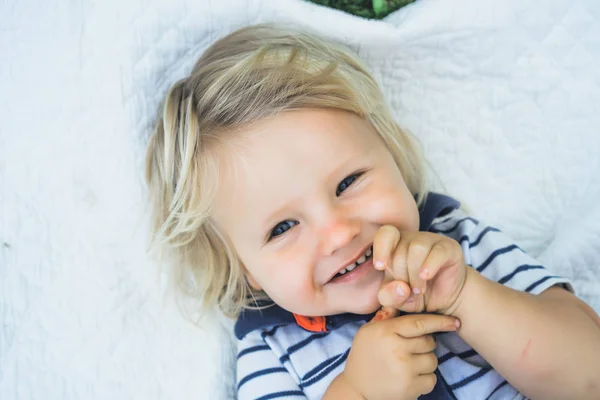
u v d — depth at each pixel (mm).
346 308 906
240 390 984
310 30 1080
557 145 1125
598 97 1100
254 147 869
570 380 825
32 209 1095
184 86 993
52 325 1084
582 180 1127
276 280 896
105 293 1094
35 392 1065
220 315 1104
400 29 1095
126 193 1095
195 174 921
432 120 1155
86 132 1086
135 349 1087
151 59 1073
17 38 1069
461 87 1139
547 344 819
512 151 1140
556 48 1094
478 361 918
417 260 784
